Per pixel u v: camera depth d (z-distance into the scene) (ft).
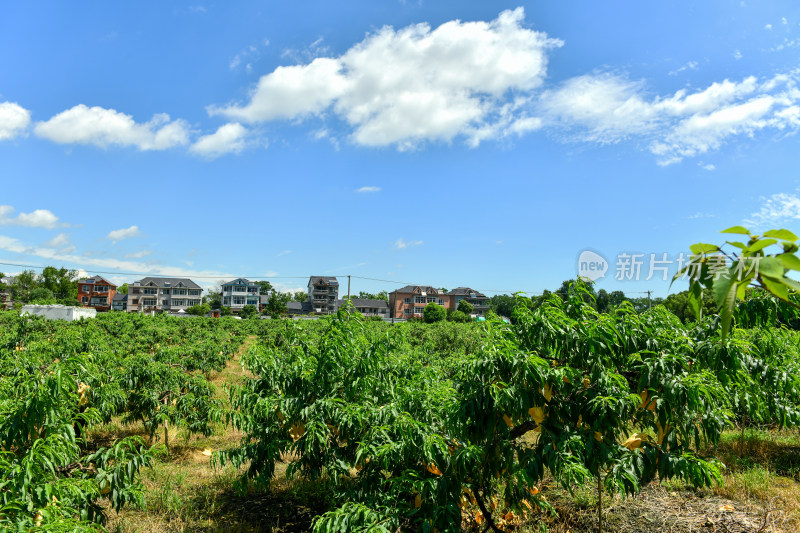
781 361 23.12
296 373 19.62
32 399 13.07
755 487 21.25
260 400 18.92
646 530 17.44
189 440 32.07
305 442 17.92
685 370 13.43
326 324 19.97
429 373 20.44
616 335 13.26
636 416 13.61
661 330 14.38
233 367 66.44
